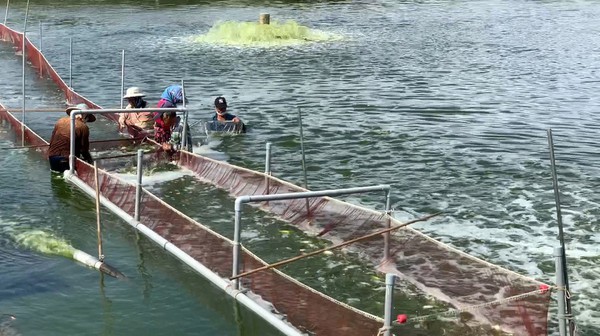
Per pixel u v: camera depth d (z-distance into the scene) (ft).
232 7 163.53
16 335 24.16
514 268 29.68
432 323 24.44
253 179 37.68
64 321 25.27
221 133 52.85
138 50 100.12
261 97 67.26
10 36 108.27
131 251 31.35
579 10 154.30
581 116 58.85
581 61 88.84
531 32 118.83
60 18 142.61
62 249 31.14
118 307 26.35
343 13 150.10
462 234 33.40
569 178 41.86
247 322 25.30
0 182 40.98
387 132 53.21
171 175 42.93
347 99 65.92
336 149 48.70
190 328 24.97
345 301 27.22
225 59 91.61
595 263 29.94
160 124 48.26
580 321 25.02
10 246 31.68
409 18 141.18
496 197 38.50
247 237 33.32
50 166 43.47
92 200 38.06
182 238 30.71
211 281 28.27
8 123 54.39
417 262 27.89
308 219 33.58
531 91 69.92
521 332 22.52
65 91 68.95
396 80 76.13
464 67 84.79
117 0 179.52
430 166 44.47
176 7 164.35
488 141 50.62
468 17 142.51
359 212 30.81
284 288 25.05
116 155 47.96
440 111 60.64
